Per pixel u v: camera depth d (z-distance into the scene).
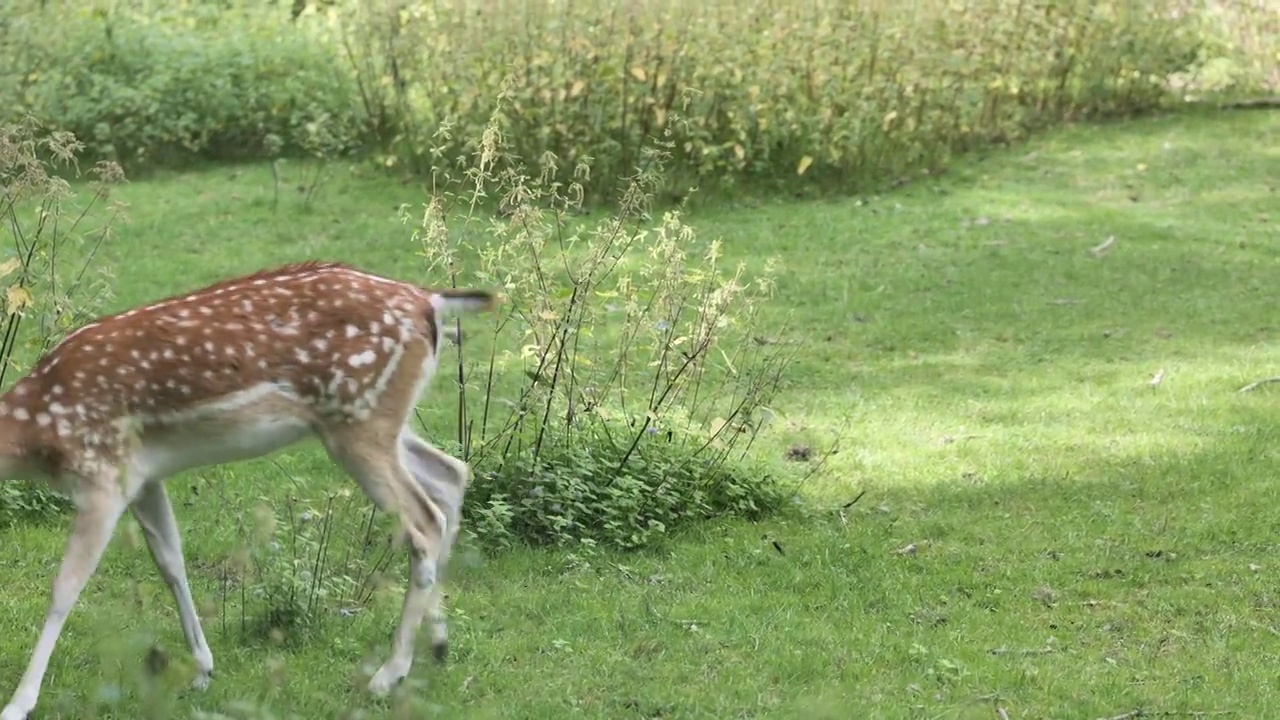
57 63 20.39
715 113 19.17
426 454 7.73
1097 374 13.26
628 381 12.06
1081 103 23.00
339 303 7.21
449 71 19.25
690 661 7.78
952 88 20.75
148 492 7.19
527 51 18.84
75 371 6.84
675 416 10.84
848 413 12.27
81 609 8.18
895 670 7.73
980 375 13.27
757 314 14.48
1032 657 7.93
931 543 9.62
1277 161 20.67
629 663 7.72
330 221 17.77
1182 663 7.86
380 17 20.23
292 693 7.17
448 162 18.98
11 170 10.19
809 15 19.98
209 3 22.86
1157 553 9.41
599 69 18.72
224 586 8.38
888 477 10.89
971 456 11.27
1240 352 13.79
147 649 7.53
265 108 20.70
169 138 20.17
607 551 9.47
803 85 19.83
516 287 10.23
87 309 10.44
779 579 9.02
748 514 10.15
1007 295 15.55
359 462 7.23
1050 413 12.25
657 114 18.78
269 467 10.69
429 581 7.30
